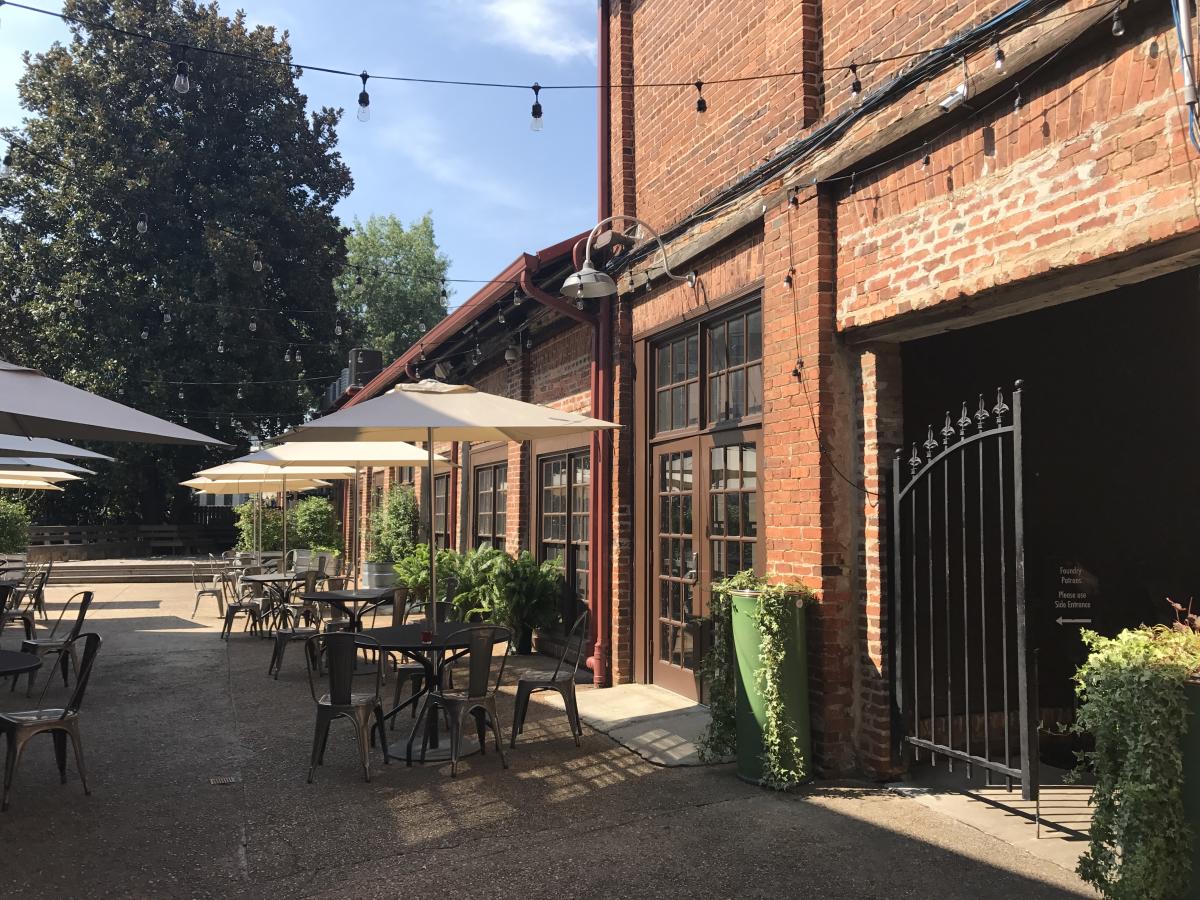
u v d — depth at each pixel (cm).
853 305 547
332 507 2348
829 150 566
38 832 469
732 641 580
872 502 547
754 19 668
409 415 650
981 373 586
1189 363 632
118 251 2675
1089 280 403
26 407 516
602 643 847
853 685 555
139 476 2852
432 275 5181
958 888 396
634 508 852
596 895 392
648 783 550
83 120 2662
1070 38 393
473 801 520
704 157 737
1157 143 366
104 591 1889
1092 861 366
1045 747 596
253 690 845
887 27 535
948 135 476
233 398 2816
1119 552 610
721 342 723
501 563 1032
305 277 2964
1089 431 612
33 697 809
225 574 1493
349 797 528
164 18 2814
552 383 1084
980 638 584
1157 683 338
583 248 886
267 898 393
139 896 393
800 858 430
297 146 3027
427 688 651
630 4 893
